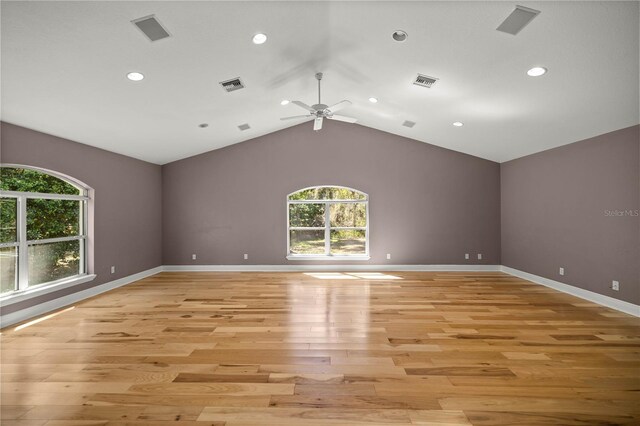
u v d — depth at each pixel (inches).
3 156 149.1
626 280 163.5
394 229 280.7
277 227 282.8
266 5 111.9
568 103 154.6
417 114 218.1
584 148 189.6
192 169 281.9
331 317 155.9
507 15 108.1
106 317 157.3
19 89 128.8
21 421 79.6
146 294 201.6
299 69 164.2
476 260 279.0
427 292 204.1
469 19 113.8
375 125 272.4
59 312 165.5
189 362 110.1
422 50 138.3
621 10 96.7
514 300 185.2
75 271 196.1
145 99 161.9
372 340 128.1
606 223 174.7
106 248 214.8
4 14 93.4
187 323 148.4
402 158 280.8
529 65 132.0
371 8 115.5
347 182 281.9
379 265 281.1
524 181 246.4
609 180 172.9
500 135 220.2
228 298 191.3
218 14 112.7
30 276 167.3
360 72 167.6
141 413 82.7
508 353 116.3
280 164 282.8
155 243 272.7
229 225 282.5
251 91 181.3
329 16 120.2
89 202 203.3
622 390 92.7
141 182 254.4
